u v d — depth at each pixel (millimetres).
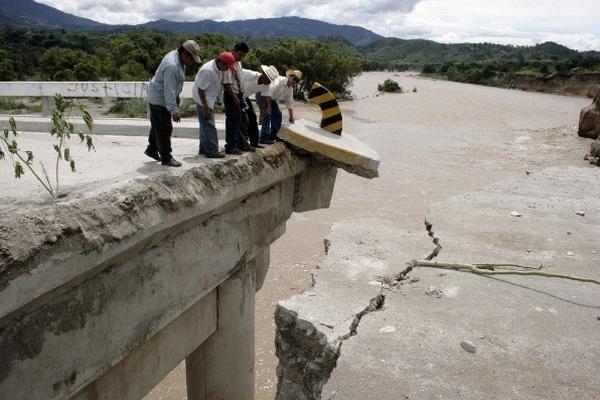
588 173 17172
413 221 15727
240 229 6797
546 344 5992
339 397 5098
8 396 3656
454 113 42312
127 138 9773
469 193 13391
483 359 5668
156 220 4734
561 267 8305
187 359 7375
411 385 5223
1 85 11641
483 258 8516
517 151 26688
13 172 5703
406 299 6953
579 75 70750
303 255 13641
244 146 6906
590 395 5141
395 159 24531
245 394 7672
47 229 3658
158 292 5176
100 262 4090
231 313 7020
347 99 47906
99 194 4277
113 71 33875
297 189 8789
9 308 3381
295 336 6352
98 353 4445
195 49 5379
